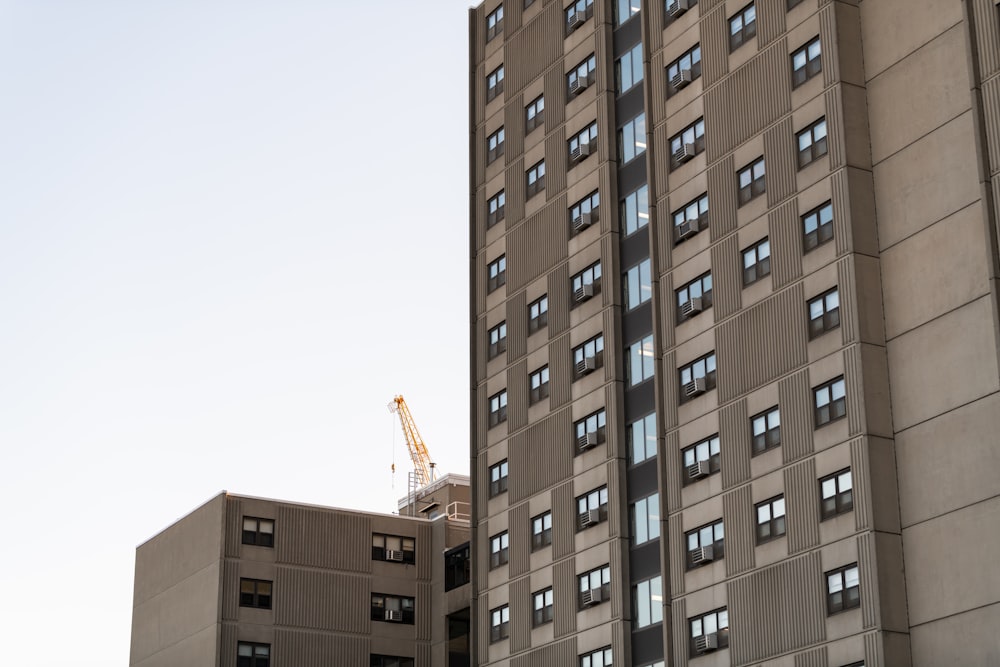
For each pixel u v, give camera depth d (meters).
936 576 71.69
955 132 75.12
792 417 78.81
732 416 82.56
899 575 72.94
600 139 96.31
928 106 76.75
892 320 76.44
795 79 82.75
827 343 77.69
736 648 79.25
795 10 83.50
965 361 72.44
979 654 69.06
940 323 74.00
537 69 103.81
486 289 104.56
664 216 90.19
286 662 113.25
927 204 75.75
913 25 78.44
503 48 107.88
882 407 75.31
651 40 94.12
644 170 92.94
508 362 101.06
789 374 79.50
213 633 112.19
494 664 96.38
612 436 90.56
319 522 118.00
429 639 118.25
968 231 73.50
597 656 88.44
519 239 102.31
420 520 121.69
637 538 88.12
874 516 73.25
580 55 99.75
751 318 82.62
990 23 74.19
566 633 91.19
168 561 120.94
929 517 72.62
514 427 99.19
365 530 119.31
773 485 79.12
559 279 97.81
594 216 95.88
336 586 116.69
